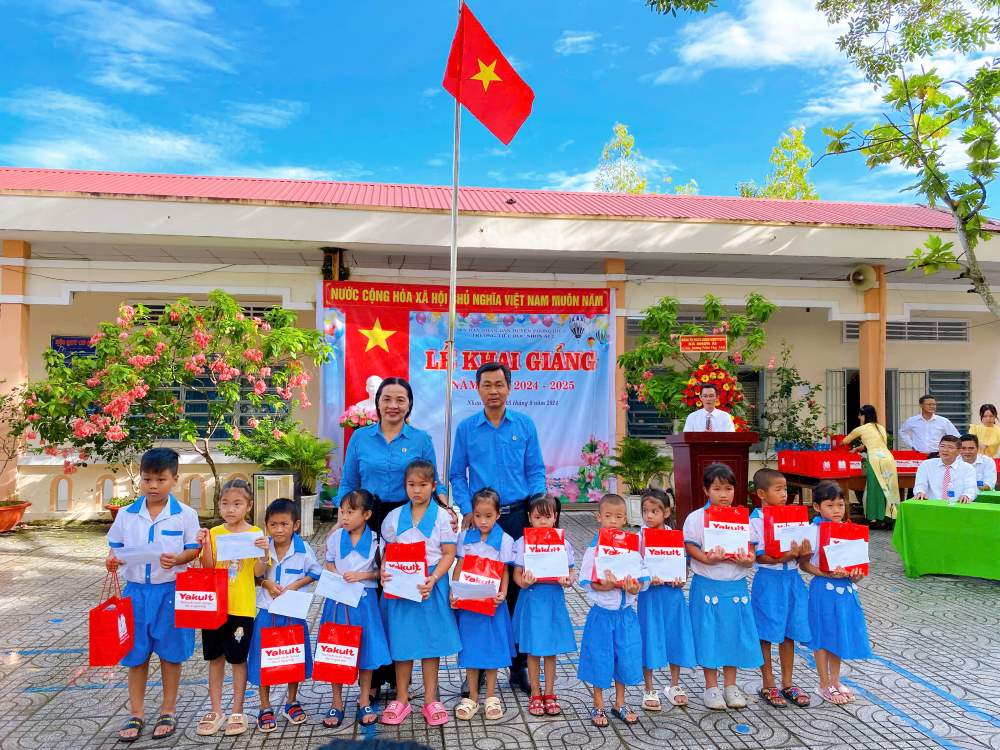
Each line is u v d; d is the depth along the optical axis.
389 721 3.63
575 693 4.12
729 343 9.31
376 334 9.45
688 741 3.51
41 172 10.62
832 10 7.09
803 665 4.57
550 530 3.76
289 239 8.77
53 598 5.90
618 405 9.91
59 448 9.12
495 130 5.40
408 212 8.95
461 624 3.77
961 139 6.59
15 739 3.48
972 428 9.08
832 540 3.82
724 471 3.92
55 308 10.19
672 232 9.44
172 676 3.59
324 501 9.41
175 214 8.55
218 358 8.46
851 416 11.88
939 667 4.48
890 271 10.55
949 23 6.80
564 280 9.88
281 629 3.53
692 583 3.96
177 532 3.55
